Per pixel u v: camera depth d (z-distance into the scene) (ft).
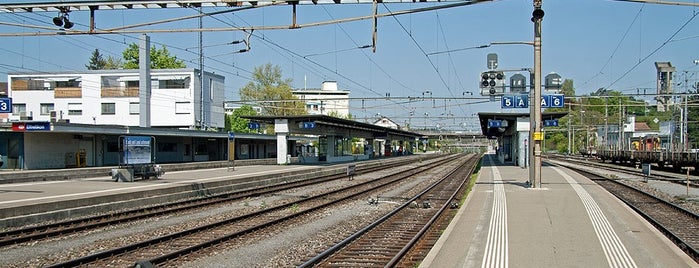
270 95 275.18
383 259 36.91
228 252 40.06
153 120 212.84
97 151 145.38
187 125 211.00
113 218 57.11
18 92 212.23
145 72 197.98
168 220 56.44
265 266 35.91
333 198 80.18
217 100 229.86
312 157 198.18
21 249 40.70
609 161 235.20
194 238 45.34
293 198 79.97
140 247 41.04
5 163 126.52
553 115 155.43
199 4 51.06
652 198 75.66
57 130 119.34
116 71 211.82
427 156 326.85
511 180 96.53
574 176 106.63
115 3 51.57
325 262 36.09
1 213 50.78
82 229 49.08
